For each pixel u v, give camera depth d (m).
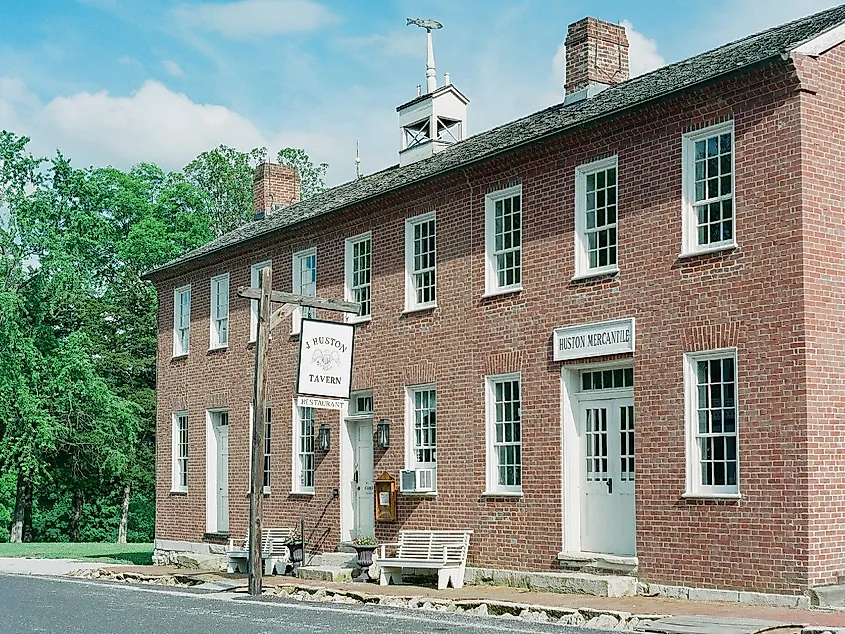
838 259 15.49
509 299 20.09
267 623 14.62
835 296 15.40
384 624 14.43
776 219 15.51
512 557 19.53
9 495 54.72
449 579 19.66
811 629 12.39
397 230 23.30
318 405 20.56
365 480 24.23
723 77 16.05
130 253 51.72
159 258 52.19
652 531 16.84
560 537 18.59
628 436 17.92
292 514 25.98
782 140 15.49
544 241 19.41
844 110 15.79
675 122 17.06
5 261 45.19
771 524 15.16
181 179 56.16
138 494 55.78
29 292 46.00
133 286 52.16
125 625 14.59
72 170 50.81
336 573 21.47
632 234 17.69
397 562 20.17
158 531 31.59
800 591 14.71
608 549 18.11
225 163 60.44
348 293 24.84
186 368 31.08
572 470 18.72
